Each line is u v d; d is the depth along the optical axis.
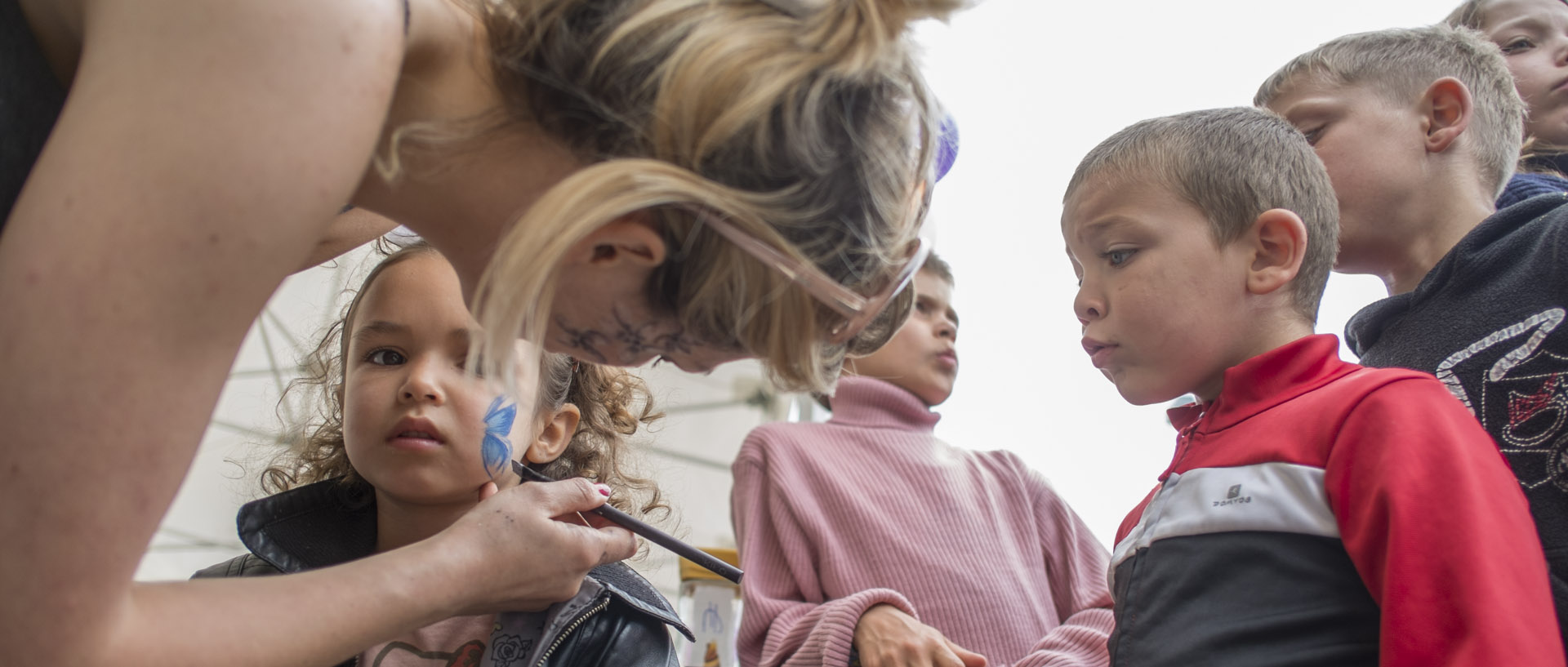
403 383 1.32
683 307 0.90
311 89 0.72
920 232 1.01
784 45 0.86
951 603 1.87
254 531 1.33
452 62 0.85
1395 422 1.01
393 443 1.31
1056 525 2.15
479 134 0.84
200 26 0.70
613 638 1.31
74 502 0.69
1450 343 1.32
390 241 1.63
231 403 3.95
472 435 1.32
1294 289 1.24
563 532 1.10
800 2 0.89
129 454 0.70
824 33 0.87
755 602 1.88
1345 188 1.51
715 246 0.87
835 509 1.99
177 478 0.73
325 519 1.40
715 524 4.05
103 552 0.71
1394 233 1.51
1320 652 0.98
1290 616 1.01
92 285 0.68
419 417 1.30
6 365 0.68
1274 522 1.06
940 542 1.94
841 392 2.25
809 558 1.95
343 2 0.74
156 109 0.69
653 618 1.38
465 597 1.00
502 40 0.84
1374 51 1.58
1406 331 1.40
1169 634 1.09
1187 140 1.27
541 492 1.13
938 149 1.08
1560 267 1.26
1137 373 1.24
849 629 1.67
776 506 2.01
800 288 0.90
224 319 0.72
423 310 1.34
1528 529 0.96
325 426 1.62
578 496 1.16
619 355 0.98
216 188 0.69
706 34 0.84
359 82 0.74
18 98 0.83
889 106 0.90
